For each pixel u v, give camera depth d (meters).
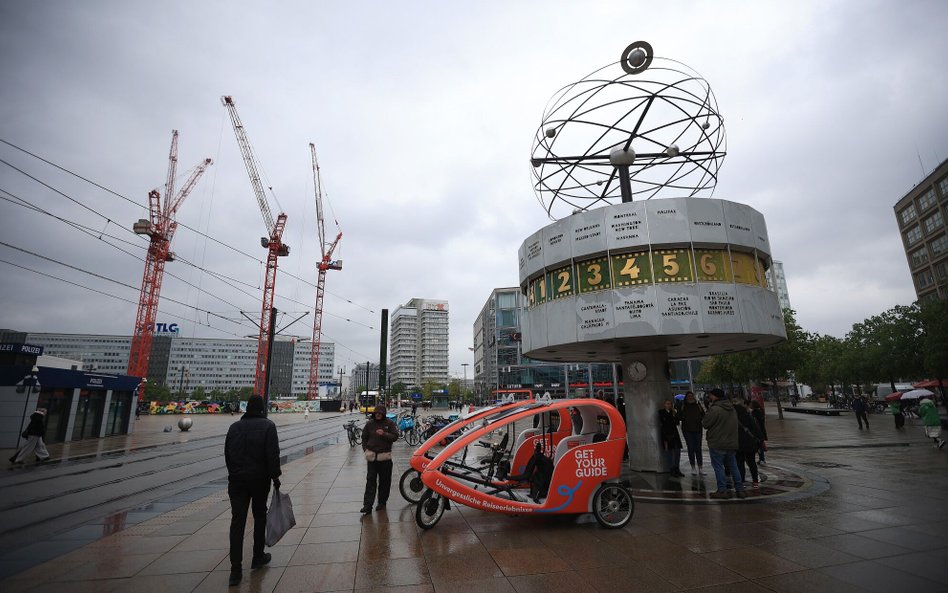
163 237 84.38
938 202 59.91
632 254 9.87
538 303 11.41
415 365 184.00
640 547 5.46
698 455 10.11
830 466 11.01
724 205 9.95
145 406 65.44
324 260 101.00
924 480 9.01
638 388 11.10
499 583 4.49
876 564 4.74
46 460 15.36
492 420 6.95
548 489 6.70
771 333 9.87
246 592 4.34
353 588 4.42
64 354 140.00
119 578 4.71
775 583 4.34
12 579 4.70
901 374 34.62
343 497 8.49
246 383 156.12
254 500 5.03
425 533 6.15
